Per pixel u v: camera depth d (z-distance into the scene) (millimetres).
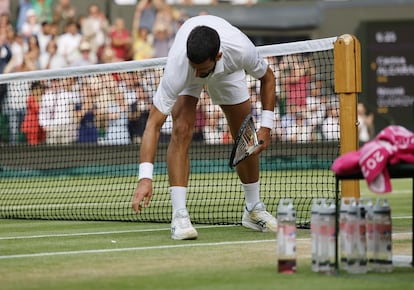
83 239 12117
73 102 28406
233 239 11750
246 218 12859
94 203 18938
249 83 27266
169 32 31719
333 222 8648
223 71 11383
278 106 29016
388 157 8406
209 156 26609
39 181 25203
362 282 8242
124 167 28281
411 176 8781
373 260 8875
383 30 33594
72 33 30156
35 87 27703
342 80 12477
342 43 12445
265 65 11859
